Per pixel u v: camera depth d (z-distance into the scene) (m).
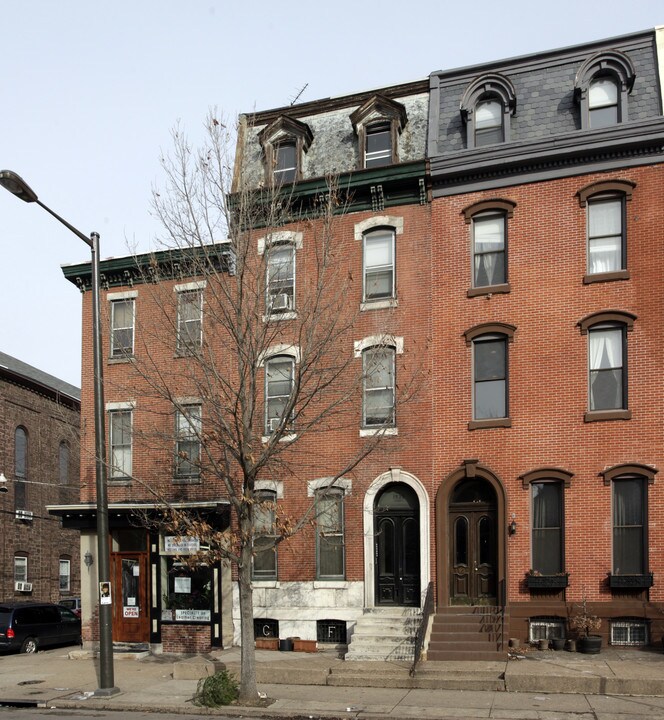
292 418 16.69
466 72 22.36
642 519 18.44
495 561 19.41
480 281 20.53
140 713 14.34
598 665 16.17
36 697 15.62
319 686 16.05
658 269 18.94
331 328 16.56
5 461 33.25
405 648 17.92
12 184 14.49
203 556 15.38
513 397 19.64
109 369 23.27
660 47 20.47
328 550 20.64
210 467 19.14
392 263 21.22
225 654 19.70
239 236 16.64
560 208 19.92
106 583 15.92
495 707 13.76
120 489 22.48
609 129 19.48
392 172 21.00
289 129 22.91
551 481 19.14
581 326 19.30
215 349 20.53
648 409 18.58
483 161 20.42
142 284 23.22
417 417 20.23
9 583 32.75
